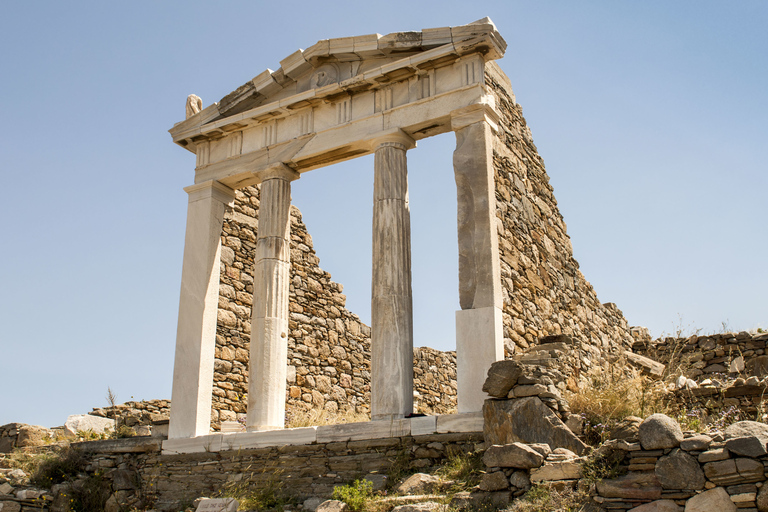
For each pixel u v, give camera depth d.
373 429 12.52
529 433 10.46
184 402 15.09
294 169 16.08
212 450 14.17
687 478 8.33
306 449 13.10
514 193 16.48
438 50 14.09
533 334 15.59
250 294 18.72
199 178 16.84
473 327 12.42
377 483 11.41
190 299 15.86
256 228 19.45
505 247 15.26
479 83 13.79
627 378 13.45
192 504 13.52
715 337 18.22
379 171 14.30
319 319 20.05
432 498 9.88
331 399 19.64
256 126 16.44
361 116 15.00
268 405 14.38
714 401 12.38
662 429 8.68
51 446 16.62
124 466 15.24
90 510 14.70
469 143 13.52
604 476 8.90
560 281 18.16
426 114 14.20
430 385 22.17
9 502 14.10
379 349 13.23
